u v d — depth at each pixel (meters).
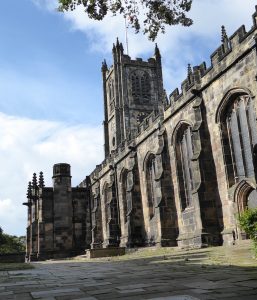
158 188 44.38
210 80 35.94
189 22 16.92
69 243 74.56
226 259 19.64
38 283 15.59
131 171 55.84
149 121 51.56
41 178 78.12
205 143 36.38
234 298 8.77
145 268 19.45
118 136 94.50
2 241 129.62
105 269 21.38
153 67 102.69
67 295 11.08
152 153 51.06
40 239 73.69
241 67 31.69
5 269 28.38
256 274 12.91
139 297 9.72
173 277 13.88
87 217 81.69
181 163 43.75
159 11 16.50
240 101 33.03
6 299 11.16
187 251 31.14
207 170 35.66
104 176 73.38
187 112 40.84
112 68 102.69
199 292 9.89
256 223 17.81
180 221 42.56
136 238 53.72
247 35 30.48
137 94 98.69
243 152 32.69
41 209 75.50
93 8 16.25
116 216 63.56
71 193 78.00
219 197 34.72
